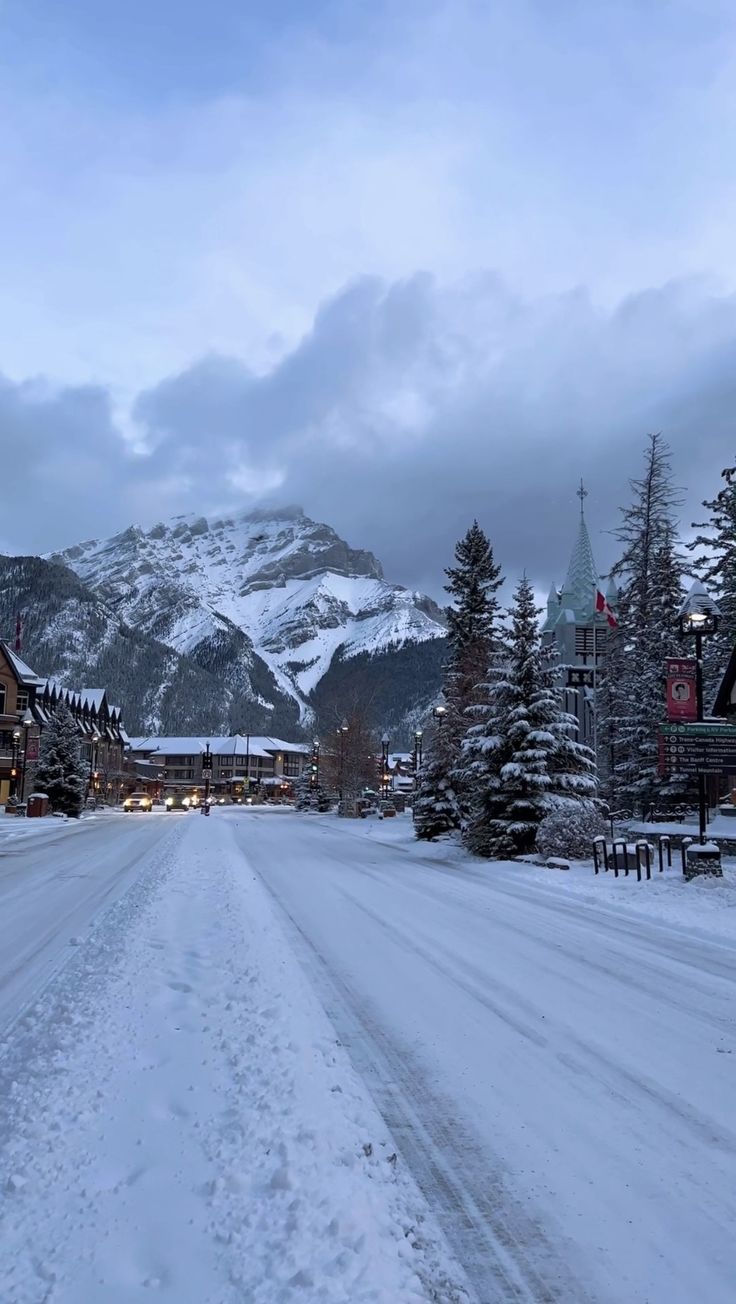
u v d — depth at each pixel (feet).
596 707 132.57
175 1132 14.29
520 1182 13.76
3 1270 10.36
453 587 118.32
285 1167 12.99
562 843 66.74
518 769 72.54
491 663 92.27
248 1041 18.94
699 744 56.85
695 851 52.08
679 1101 17.19
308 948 31.73
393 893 49.39
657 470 121.80
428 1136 15.42
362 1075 18.34
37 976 26.17
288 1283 10.28
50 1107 15.15
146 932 32.19
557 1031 21.80
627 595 125.29
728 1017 23.29
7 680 206.39
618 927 38.47
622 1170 14.23
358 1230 11.50
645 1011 23.80
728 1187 13.67
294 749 586.04
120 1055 18.02
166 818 180.34
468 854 77.71
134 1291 10.03
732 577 108.27
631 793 109.60
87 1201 12.01
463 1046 20.44
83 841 92.48
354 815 192.54
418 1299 10.32
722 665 109.29
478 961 30.25
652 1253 11.80
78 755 187.93
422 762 106.22
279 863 68.28
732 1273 11.35
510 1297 10.76
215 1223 11.54
